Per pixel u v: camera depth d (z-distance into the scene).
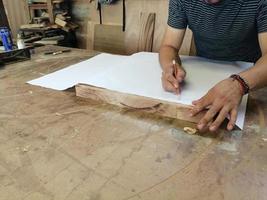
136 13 1.86
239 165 0.52
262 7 0.83
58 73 1.00
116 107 0.76
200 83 0.77
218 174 0.50
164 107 0.69
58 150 0.59
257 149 0.56
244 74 0.70
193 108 0.65
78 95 0.82
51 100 0.81
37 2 2.45
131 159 0.55
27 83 0.94
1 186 0.49
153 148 0.58
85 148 0.59
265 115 0.68
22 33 2.05
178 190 0.47
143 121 0.68
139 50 1.87
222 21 0.94
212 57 1.12
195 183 0.48
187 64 0.94
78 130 0.66
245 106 0.70
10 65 1.14
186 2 0.96
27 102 0.81
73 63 1.13
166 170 0.52
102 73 0.89
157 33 1.79
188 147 0.58
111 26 1.97
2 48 1.23
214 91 0.65
